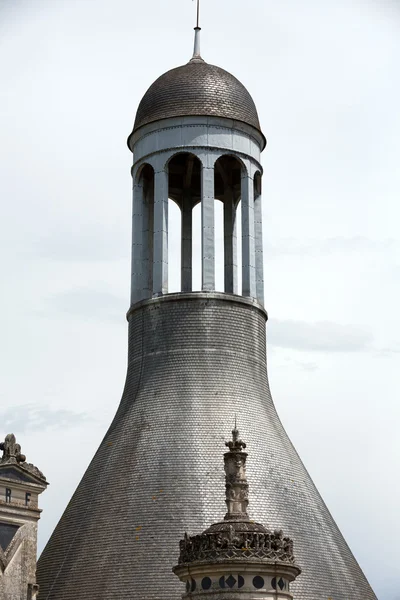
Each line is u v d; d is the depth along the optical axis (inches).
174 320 2999.5
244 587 2197.3
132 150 3257.9
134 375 3011.8
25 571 2551.7
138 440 2847.0
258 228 3203.7
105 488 2800.2
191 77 3193.9
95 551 2689.5
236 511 2314.2
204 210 3073.3
